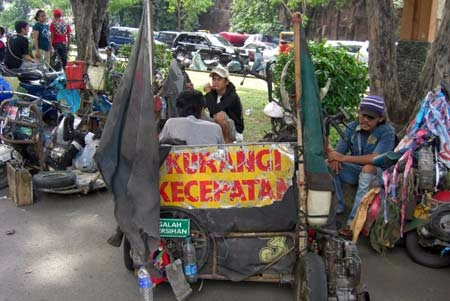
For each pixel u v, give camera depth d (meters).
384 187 4.47
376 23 6.12
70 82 7.22
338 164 4.75
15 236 4.89
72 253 4.59
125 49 11.34
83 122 6.86
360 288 3.36
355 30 35.88
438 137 4.33
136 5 45.97
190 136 4.17
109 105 7.43
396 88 6.21
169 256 3.70
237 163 3.70
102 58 12.24
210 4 43.44
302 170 3.50
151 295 3.48
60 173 5.87
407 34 7.44
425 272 4.36
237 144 3.71
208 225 3.74
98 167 3.54
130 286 4.06
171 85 6.76
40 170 6.17
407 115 6.15
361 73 7.49
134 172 3.38
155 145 3.40
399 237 4.45
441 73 5.74
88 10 10.72
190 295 3.83
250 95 14.08
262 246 3.74
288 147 3.68
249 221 3.71
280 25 37.09
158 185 3.41
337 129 4.71
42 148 6.11
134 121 3.46
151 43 3.54
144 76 3.45
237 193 3.71
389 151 4.57
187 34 25.31
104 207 5.69
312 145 3.41
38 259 4.46
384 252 4.63
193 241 3.75
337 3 34.50
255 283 4.07
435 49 5.79
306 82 3.42
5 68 9.12
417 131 4.41
